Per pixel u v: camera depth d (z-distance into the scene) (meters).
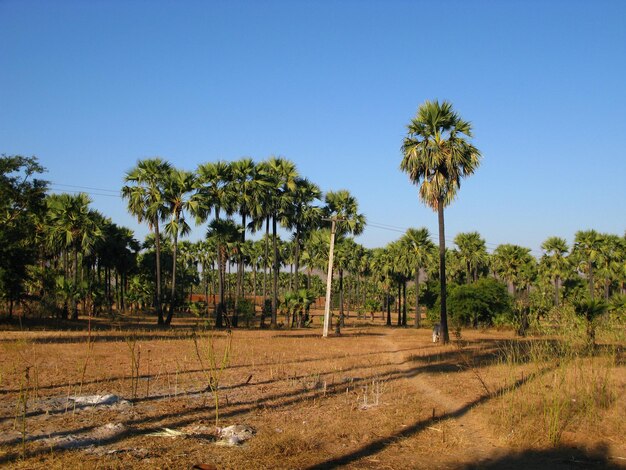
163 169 39.94
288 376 13.16
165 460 6.06
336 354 19.45
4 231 30.61
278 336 29.67
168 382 11.36
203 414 8.57
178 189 39.78
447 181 26.33
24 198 32.28
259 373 13.56
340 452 6.74
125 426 7.58
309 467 6.09
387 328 49.72
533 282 53.50
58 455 6.07
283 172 41.09
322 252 55.47
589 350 11.60
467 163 25.84
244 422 8.16
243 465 6.03
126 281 65.19
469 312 38.38
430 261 52.69
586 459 6.65
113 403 9.16
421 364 16.34
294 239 47.22
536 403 9.23
